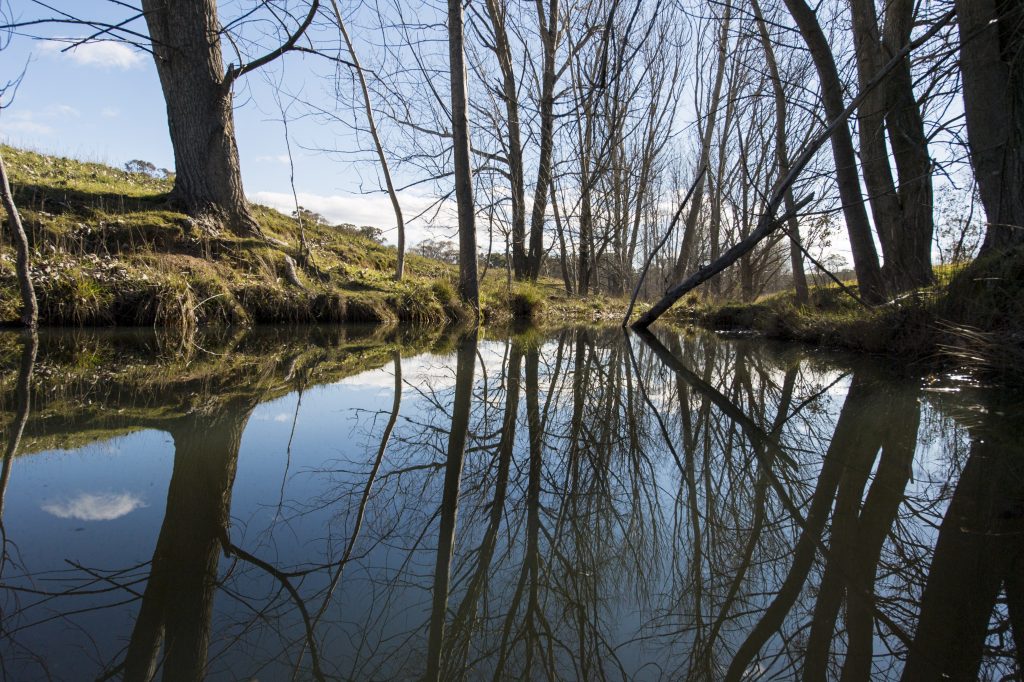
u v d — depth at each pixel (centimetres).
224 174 823
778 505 179
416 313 819
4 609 112
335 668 101
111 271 605
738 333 831
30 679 91
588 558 151
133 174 1112
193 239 742
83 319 561
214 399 298
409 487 192
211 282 677
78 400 281
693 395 354
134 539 143
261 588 125
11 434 223
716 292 1706
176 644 104
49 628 106
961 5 495
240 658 101
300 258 863
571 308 1163
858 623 119
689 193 658
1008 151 482
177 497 169
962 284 442
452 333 724
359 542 150
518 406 321
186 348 475
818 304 798
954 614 119
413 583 132
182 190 815
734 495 189
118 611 113
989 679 100
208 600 119
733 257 602
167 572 128
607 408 318
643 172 1203
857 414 288
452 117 855
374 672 100
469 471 213
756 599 131
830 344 606
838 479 197
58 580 123
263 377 369
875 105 640
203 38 791
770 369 450
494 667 105
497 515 175
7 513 154
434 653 108
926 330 456
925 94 461
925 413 285
